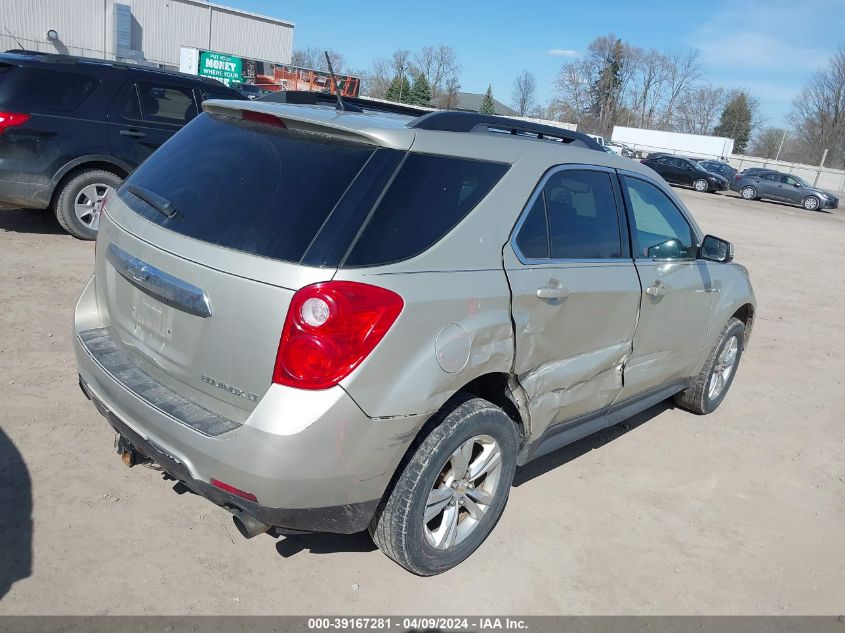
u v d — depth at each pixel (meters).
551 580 3.24
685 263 4.42
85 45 45.47
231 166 2.88
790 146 93.69
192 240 2.71
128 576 2.91
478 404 3.00
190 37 49.94
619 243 3.84
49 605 2.70
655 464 4.53
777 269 13.05
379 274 2.56
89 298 3.40
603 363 3.73
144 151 7.95
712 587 3.36
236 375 2.57
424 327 2.66
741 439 5.11
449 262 2.81
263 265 2.51
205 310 2.60
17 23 42.81
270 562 3.12
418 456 2.82
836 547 3.83
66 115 7.43
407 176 2.75
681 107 95.44
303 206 2.61
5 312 5.50
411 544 2.89
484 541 3.45
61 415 4.07
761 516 4.07
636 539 3.66
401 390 2.61
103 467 3.62
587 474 4.28
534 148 3.38
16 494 3.32
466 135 3.09
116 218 3.16
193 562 3.05
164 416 2.67
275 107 3.02
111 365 3.00
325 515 2.65
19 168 7.28
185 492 3.53
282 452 2.45
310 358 2.45
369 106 3.94
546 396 3.38
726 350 5.33
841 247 18.25
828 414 5.84
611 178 3.85
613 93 93.81
